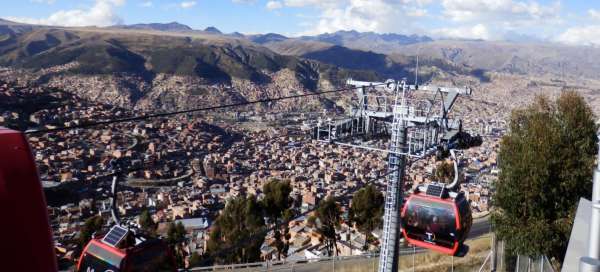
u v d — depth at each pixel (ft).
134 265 34.45
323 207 111.55
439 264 79.30
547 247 59.31
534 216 60.54
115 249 34.58
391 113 51.90
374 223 108.47
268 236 143.23
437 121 48.80
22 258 12.32
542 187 59.26
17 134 13.26
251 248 98.37
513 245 62.28
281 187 109.60
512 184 61.46
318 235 134.31
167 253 36.73
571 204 59.31
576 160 59.36
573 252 21.52
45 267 12.70
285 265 90.17
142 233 37.01
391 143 48.03
